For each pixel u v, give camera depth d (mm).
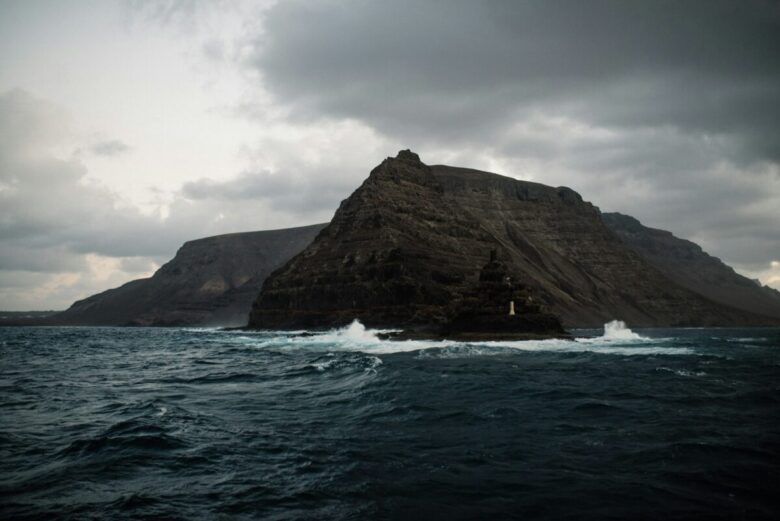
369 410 21594
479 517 10805
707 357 47031
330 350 57688
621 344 67375
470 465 14125
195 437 17203
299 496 12000
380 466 14086
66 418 20797
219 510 11242
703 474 13320
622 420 19688
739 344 77625
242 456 15078
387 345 63562
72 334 149875
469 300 72938
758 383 29672
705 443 16203
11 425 19406
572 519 10703
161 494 12172
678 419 19859
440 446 16062
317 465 14211
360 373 33062
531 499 11742
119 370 41438
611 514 10938
